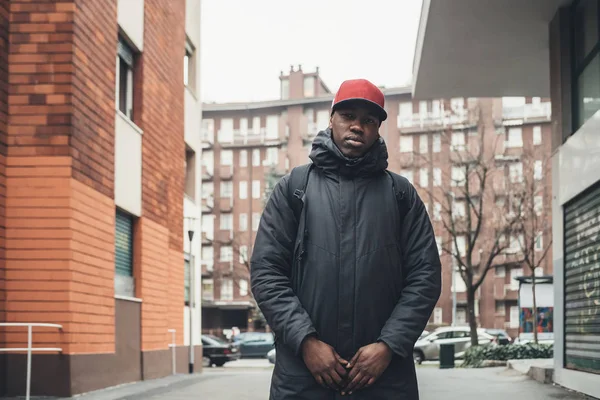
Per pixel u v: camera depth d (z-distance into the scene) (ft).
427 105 219.61
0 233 33.40
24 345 33.04
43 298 33.37
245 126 244.22
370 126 8.92
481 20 42.93
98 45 38.50
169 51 56.65
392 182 9.12
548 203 139.54
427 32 45.19
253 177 242.58
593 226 32.27
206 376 51.49
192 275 68.44
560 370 37.50
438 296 8.89
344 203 8.80
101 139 38.70
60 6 34.81
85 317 35.37
